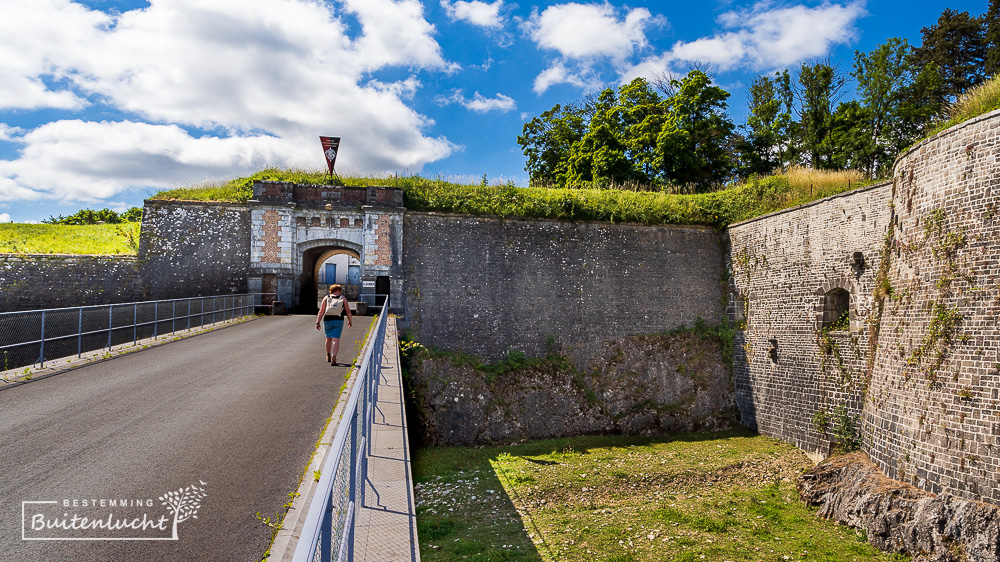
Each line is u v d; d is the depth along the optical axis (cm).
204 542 442
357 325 2006
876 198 1827
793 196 2384
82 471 576
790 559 1269
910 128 3400
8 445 654
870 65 3538
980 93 1614
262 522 477
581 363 2444
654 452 2045
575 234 2544
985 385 1318
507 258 2491
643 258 2562
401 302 2419
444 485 1695
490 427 2211
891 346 1628
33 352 1125
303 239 2497
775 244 2275
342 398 896
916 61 3922
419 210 2514
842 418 1883
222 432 714
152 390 942
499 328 2433
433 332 2403
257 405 848
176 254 2441
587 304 2495
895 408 1552
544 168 4512
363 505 596
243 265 2464
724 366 2475
